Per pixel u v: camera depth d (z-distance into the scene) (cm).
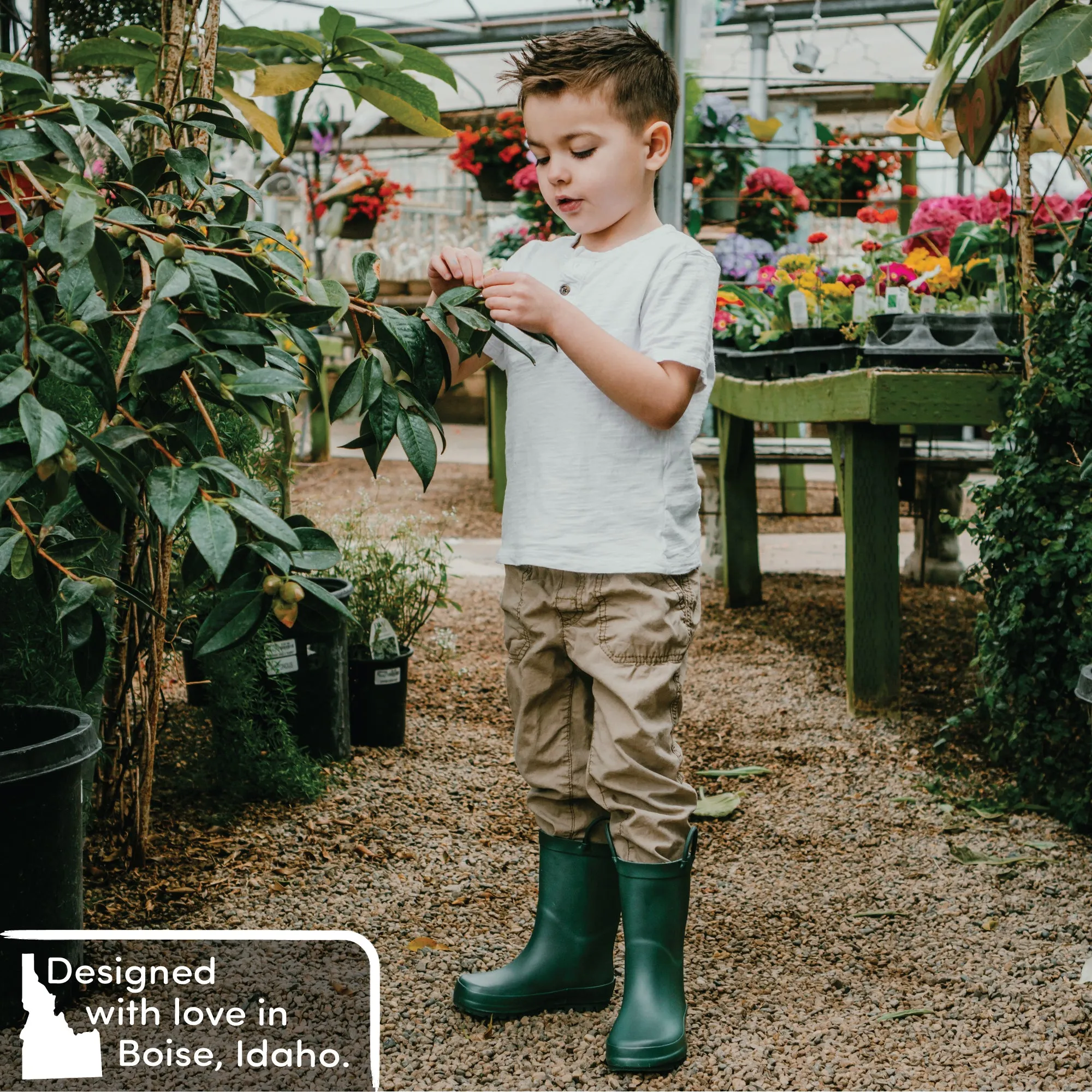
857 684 303
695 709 316
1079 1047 148
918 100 335
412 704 314
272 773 233
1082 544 223
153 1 265
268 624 237
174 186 164
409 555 334
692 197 611
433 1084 141
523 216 604
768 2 684
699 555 153
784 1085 140
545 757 156
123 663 200
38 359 99
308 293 115
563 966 158
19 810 149
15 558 109
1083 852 218
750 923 190
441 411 1132
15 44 277
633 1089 140
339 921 185
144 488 115
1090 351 229
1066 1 213
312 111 764
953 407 265
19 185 141
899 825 233
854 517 297
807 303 368
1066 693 232
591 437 145
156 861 204
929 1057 147
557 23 738
